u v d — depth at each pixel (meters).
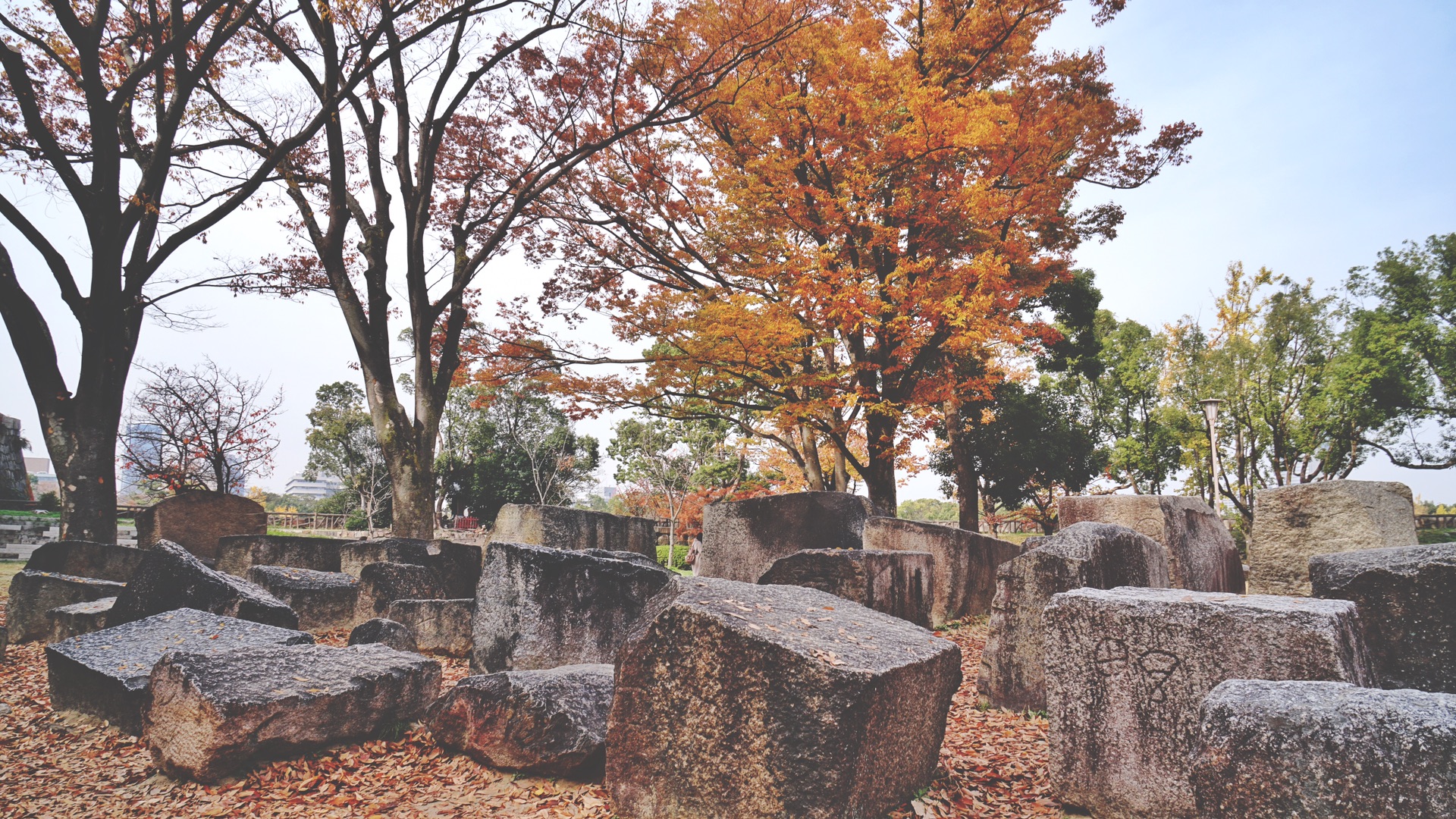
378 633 6.69
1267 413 24.12
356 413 38.25
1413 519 7.44
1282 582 7.56
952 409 24.31
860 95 12.47
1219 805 2.21
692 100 13.41
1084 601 3.61
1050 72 12.68
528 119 13.95
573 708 4.23
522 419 39.56
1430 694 2.13
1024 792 3.94
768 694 3.16
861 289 12.00
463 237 15.08
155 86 12.73
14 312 11.23
